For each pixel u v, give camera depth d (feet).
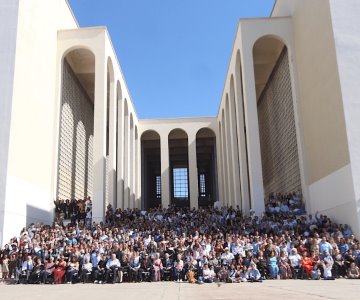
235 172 93.35
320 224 57.67
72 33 77.92
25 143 60.49
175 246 51.21
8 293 33.60
